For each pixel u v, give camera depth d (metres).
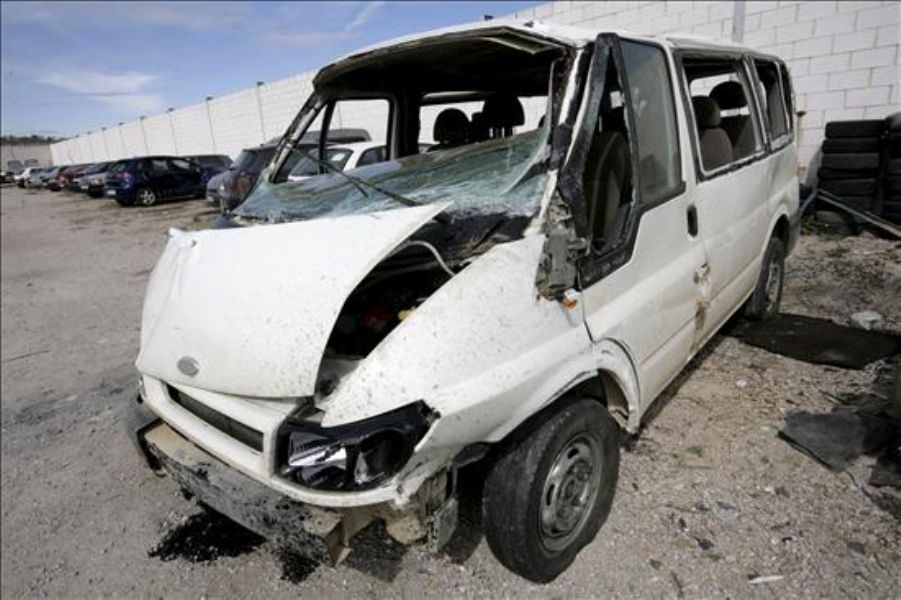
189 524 2.92
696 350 3.24
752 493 2.67
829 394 3.44
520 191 2.20
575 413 2.20
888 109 7.45
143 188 18.78
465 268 1.98
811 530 2.42
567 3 10.47
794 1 7.88
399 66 3.35
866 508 2.52
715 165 3.29
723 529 2.48
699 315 3.10
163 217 15.82
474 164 2.65
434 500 1.86
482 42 2.75
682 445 3.08
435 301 1.88
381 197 2.70
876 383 3.50
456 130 3.71
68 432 3.99
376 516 1.88
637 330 2.48
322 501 1.78
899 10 7.12
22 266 10.70
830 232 6.80
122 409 4.27
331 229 2.13
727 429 3.19
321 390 1.91
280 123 19.91
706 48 3.36
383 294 2.19
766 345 4.14
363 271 1.91
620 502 2.68
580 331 2.19
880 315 4.46
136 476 3.38
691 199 2.93
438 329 1.83
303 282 1.98
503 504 2.09
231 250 2.29
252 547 2.71
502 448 2.12
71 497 3.22
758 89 3.98
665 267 2.74
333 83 3.50
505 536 2.12
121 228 14.48
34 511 3.13
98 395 4.58
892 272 5.26
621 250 2.41
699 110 3.34
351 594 2.37
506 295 1.96
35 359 5.59
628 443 3.12
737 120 3.89
